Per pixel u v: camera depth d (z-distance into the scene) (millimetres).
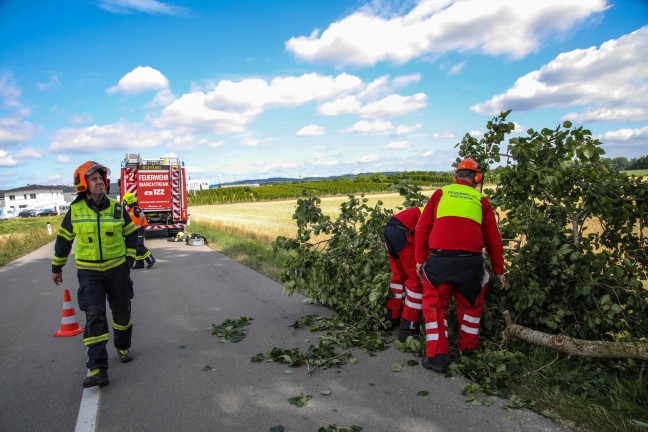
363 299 5672
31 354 5012
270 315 6340
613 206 4723
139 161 18812
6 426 3340
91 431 3229
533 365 4051
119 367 4496
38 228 28547
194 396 3764
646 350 3555
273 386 3928
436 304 4238
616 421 3082
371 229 6004
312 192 6484
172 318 6332
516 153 4637
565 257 4434
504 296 4691
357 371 4227
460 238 4117
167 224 19203
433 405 3498
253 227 21250
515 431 3076
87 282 4105
